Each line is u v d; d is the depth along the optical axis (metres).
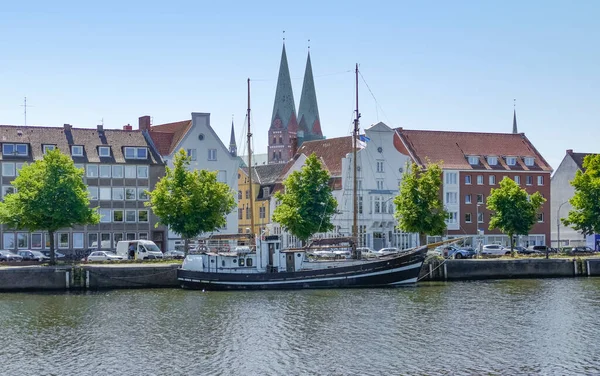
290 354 57.19
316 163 113.88
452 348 58.72
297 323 68.75
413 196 112.06
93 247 124.81
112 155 126.81
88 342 61.31
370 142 143.50
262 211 158.62
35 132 124.81
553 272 112.00
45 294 88.38
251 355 56.97
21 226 95.88
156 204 104.38
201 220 104.56
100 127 129.75
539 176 157.25
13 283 90.50
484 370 52.44
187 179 104.56
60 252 122.06
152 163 128.75
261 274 91.88
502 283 101.50
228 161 138.38
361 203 141.88
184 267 94.00
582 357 56.03
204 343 60.94
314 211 113.00
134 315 73.06
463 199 150.50
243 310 75.69
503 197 124.44
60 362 55.22
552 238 165.75
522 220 123.75
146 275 94.44
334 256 101.88
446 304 79.75
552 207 167.00
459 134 157.25
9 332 65.25
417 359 55.41
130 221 127.12
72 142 125.44
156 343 60.97
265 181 161.75
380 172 144.00
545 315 73.06
